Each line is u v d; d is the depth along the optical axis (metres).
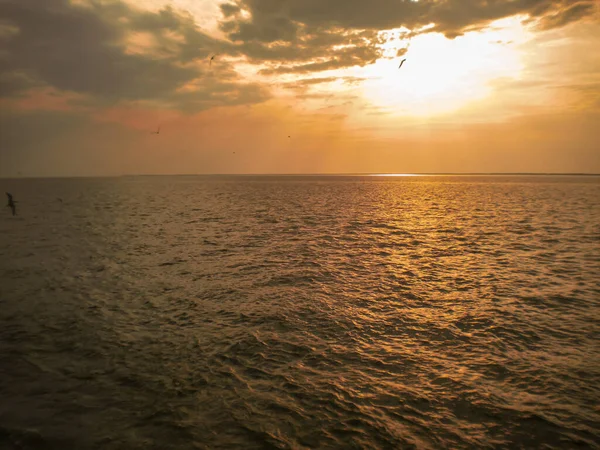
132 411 8.65
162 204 61.34
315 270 20.23
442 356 11.07
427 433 7.83
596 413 8.39
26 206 58.16
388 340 12.14
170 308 14.92
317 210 51.28
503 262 21.84
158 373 10.23
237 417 8.39
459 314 14.15
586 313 14.05
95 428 8.10
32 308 14.93
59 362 10.83
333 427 8.03
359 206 57.41
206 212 48.59
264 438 7.72
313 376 10.05
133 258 23.00
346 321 13.59
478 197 77.81
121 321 13.70
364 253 24.28
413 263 21.69
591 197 75.31
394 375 10.08
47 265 21.42
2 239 29.47
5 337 12.36
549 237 29.67
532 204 59.59
